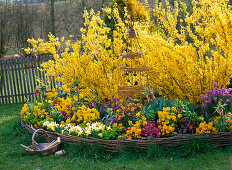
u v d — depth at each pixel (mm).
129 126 4465
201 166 3396
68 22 19328
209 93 4359
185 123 4203
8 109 8773
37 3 19469
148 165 3512
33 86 10648
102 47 5430
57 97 6348
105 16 8023
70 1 19078
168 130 3945
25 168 3781
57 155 4117
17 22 16000
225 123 3959
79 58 5391
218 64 4863
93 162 3762
